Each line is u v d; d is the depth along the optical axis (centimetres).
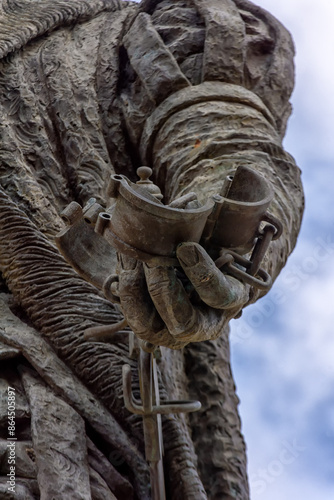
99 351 456
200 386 588
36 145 548
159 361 490
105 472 424
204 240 361
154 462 419
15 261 473
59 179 543
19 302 470
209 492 550
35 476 405
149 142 552
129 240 334
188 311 340
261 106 557
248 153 502
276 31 605
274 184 486
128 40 597
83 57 607
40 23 609
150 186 378
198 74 570
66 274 473
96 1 655
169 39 591
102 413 442
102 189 544
